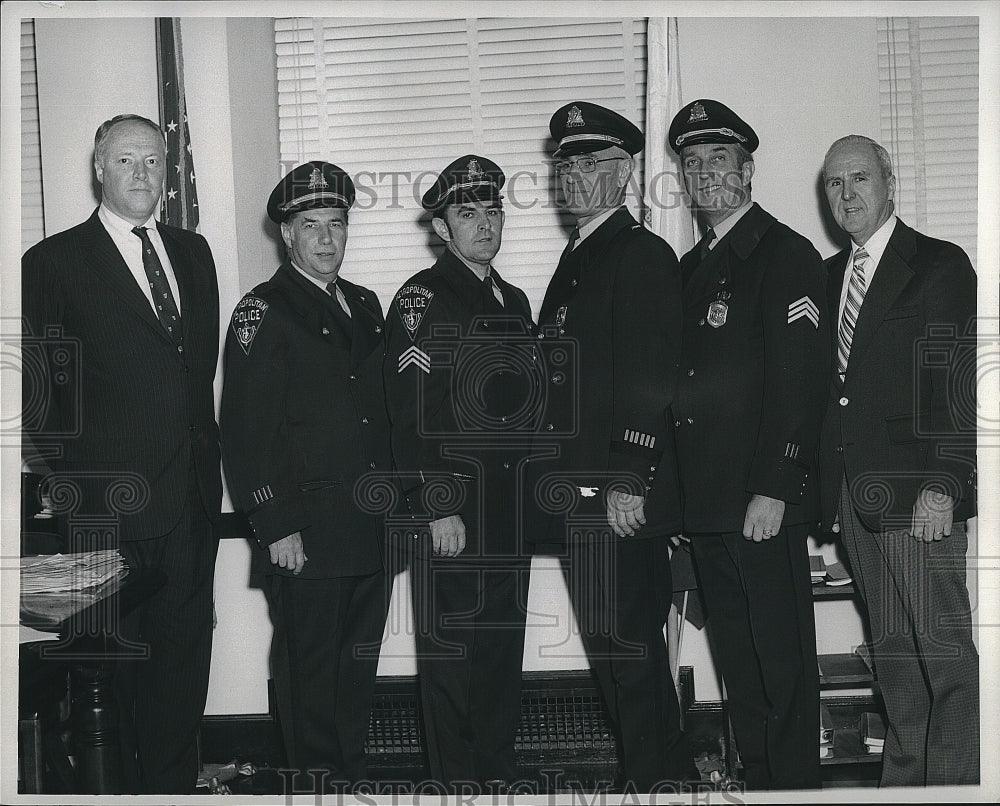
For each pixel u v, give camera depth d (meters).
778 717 2.40
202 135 2.81
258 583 2.85
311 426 2.46
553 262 2.85
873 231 2.52
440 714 2.54
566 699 2.81
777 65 2.79
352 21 2.87
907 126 2.79
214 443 2.63
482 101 2.86
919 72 2.79
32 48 2.81
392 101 2.88
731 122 2.45
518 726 2.80
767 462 2.32
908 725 2.50
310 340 2.48
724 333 2.40
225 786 2.65
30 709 2.22
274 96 2.88
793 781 2.42
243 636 2.85
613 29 2.84
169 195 2.81
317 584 2.46
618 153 2.48
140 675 2.58
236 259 2.83
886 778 2.49
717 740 2.82
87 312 2.54
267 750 2.84
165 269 2.60
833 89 2.79
